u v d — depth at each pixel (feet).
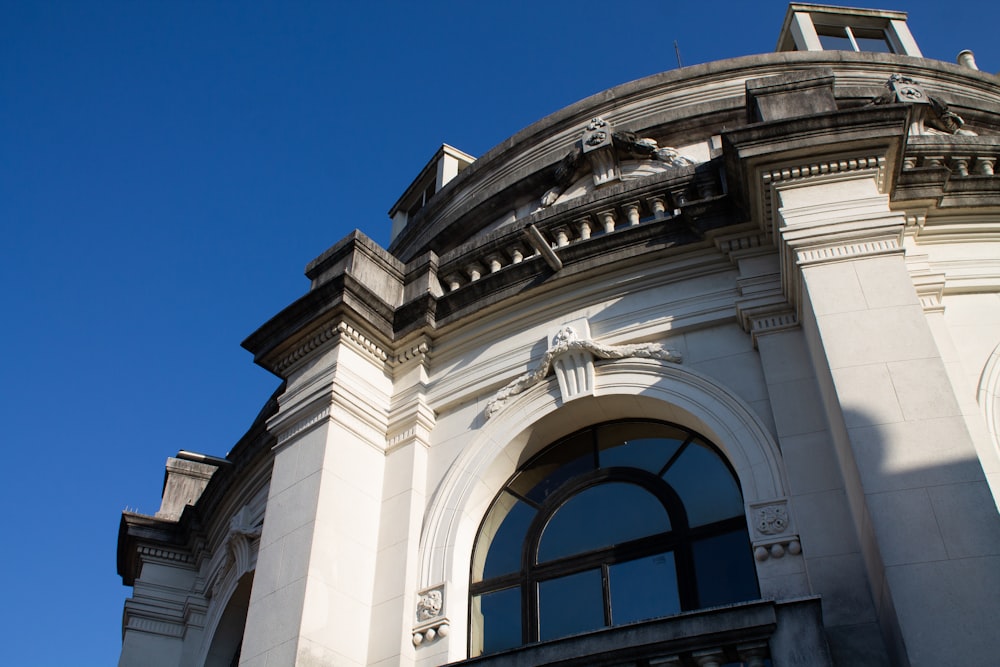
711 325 34.40
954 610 22.40
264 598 32.81
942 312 32.07
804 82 35.81
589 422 35.45
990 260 34.17
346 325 39.27
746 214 34.68
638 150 49.55
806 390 30.99
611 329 35.86
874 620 25.41
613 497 33.58
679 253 36.27
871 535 24.86
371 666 31.89
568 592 32.09
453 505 34.91
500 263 41.04
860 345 28.02
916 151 36.78
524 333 37.91
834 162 32.76
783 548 27.86
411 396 38.70
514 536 34.47
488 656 26.68
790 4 60.03
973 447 25.21
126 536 54.29
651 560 31.40
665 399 33.24
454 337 39.63
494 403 36.45
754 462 30.17
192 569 53.98
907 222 34.58
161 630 51.26
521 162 54.54
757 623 23.97
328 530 33.76
